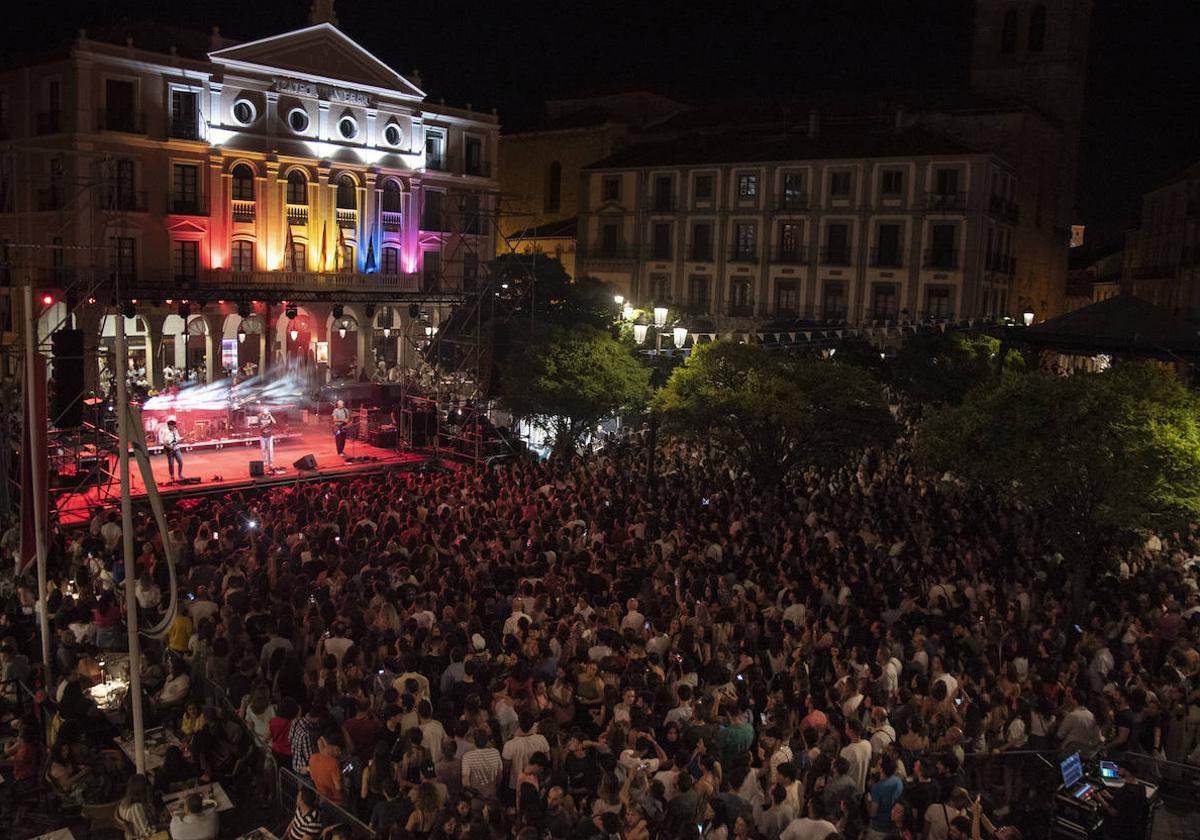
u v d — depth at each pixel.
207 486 30.59
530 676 12.74
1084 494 17.61
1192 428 17.12
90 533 21.34
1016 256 68.00
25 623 16.42
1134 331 28.64
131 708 13.58
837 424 24.22
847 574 17.20
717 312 68.69
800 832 9.30
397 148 59.22
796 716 12.15
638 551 18.56
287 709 12.01
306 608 14.88
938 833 9.92
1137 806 11.08
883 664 13.24
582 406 31.11
